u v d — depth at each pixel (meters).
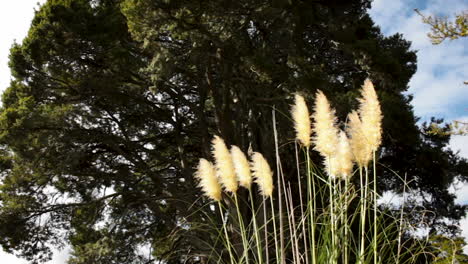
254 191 14.66
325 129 2.68
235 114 17.77
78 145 17.66
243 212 14.07
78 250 18.80
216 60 16.53
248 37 15.79
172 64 14.91
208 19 14.51
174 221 18.34
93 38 15.41
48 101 17.88
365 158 2.68
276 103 15.05
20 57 16.52
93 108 18.41
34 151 17.05
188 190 16.86
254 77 15.32
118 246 17.56
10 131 16.41
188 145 20.88
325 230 2.76
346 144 2.71
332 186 2.82
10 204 17.78
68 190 19.03
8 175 17.69
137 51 17.45
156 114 19.23
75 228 19.52
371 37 17.97
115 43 16.00
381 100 14.86
